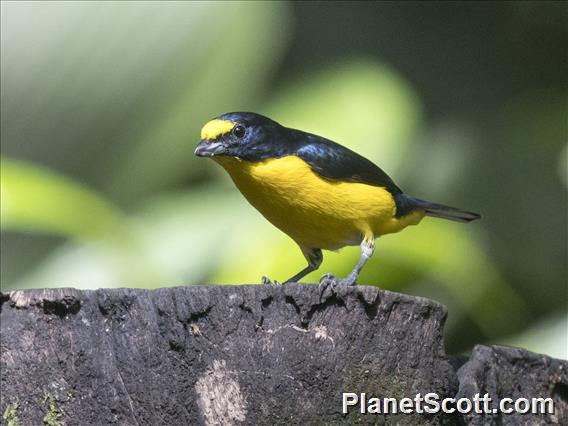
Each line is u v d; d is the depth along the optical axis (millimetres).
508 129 16656
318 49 17203
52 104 12703
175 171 13227
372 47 17453
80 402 7508
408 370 7816
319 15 17344
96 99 12781
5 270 13141
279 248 11922
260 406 7520
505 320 13828
